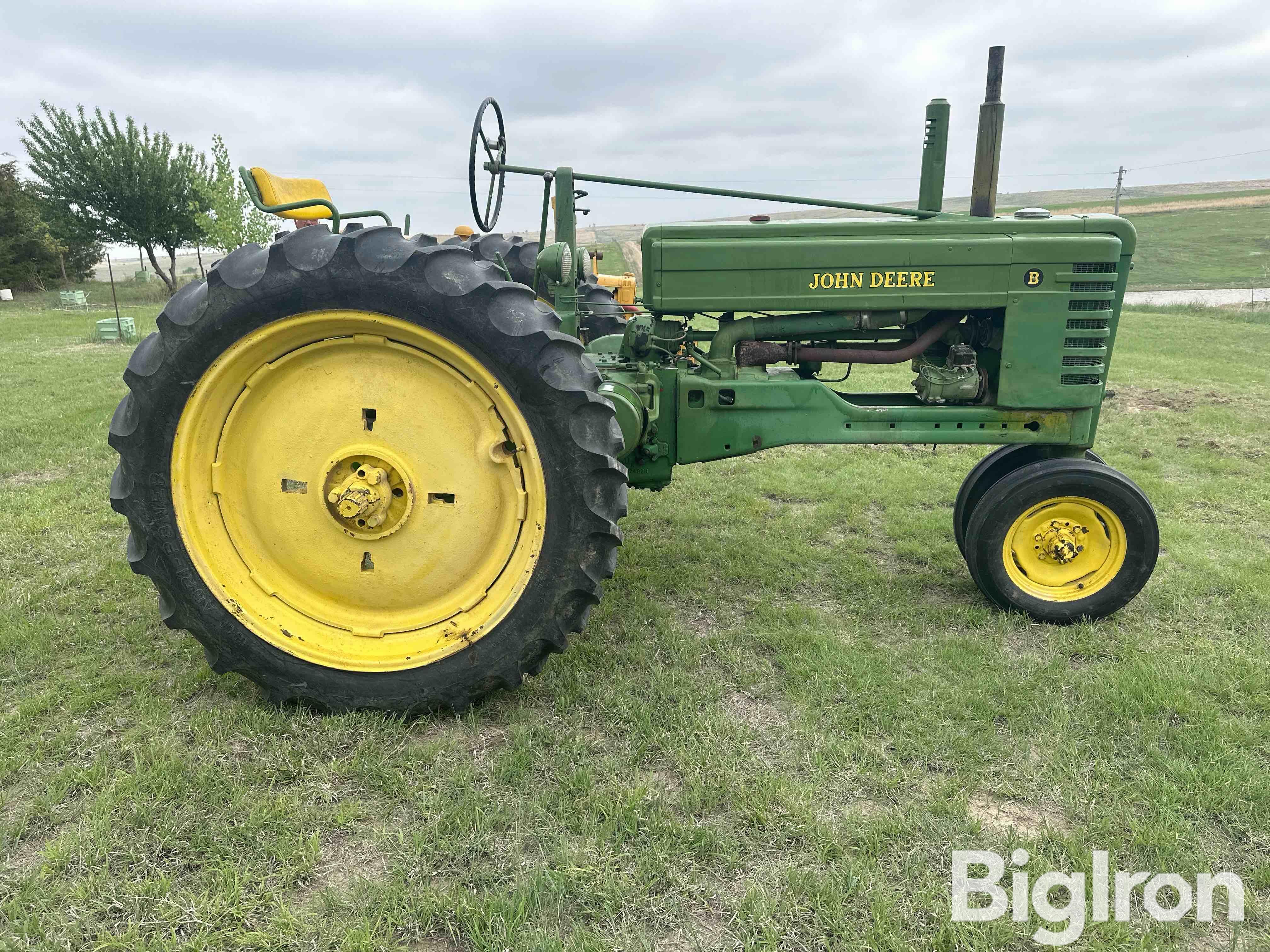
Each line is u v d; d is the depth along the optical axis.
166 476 2.48
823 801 2.21
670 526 4.39
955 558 3.92
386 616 2.69
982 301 3.15
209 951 1.74
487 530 2.60
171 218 24.12
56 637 3.09
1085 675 2.84
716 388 3.30
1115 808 2.17
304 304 2.38
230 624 2.55
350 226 3.43
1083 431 3.32
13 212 29.05
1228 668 2.85
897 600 3.46
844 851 2.01
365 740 2.45
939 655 2.98
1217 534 4.16
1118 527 3.20
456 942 1.78
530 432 2.43
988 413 3.29
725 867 1.97
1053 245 3.10
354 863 2.00
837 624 3.27
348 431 2.56
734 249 3.16
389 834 2.09
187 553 2.52
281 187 3.44
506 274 2.70
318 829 2.10
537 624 2.54
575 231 3.62
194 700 2.69
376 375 2.52
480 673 2.56
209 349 2.40
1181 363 9.55
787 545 4.08
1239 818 2.12
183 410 2.45
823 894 1.87
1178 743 2.42
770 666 2.92
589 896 1.88
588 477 2.44
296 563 2.67
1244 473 5.23
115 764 2.35
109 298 24.25
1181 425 6.46
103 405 7.27
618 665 2.92
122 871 1.96
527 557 2.53
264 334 2.41
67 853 1.98
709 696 2.70
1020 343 3.19
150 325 14.88
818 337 3.47
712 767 2.32
